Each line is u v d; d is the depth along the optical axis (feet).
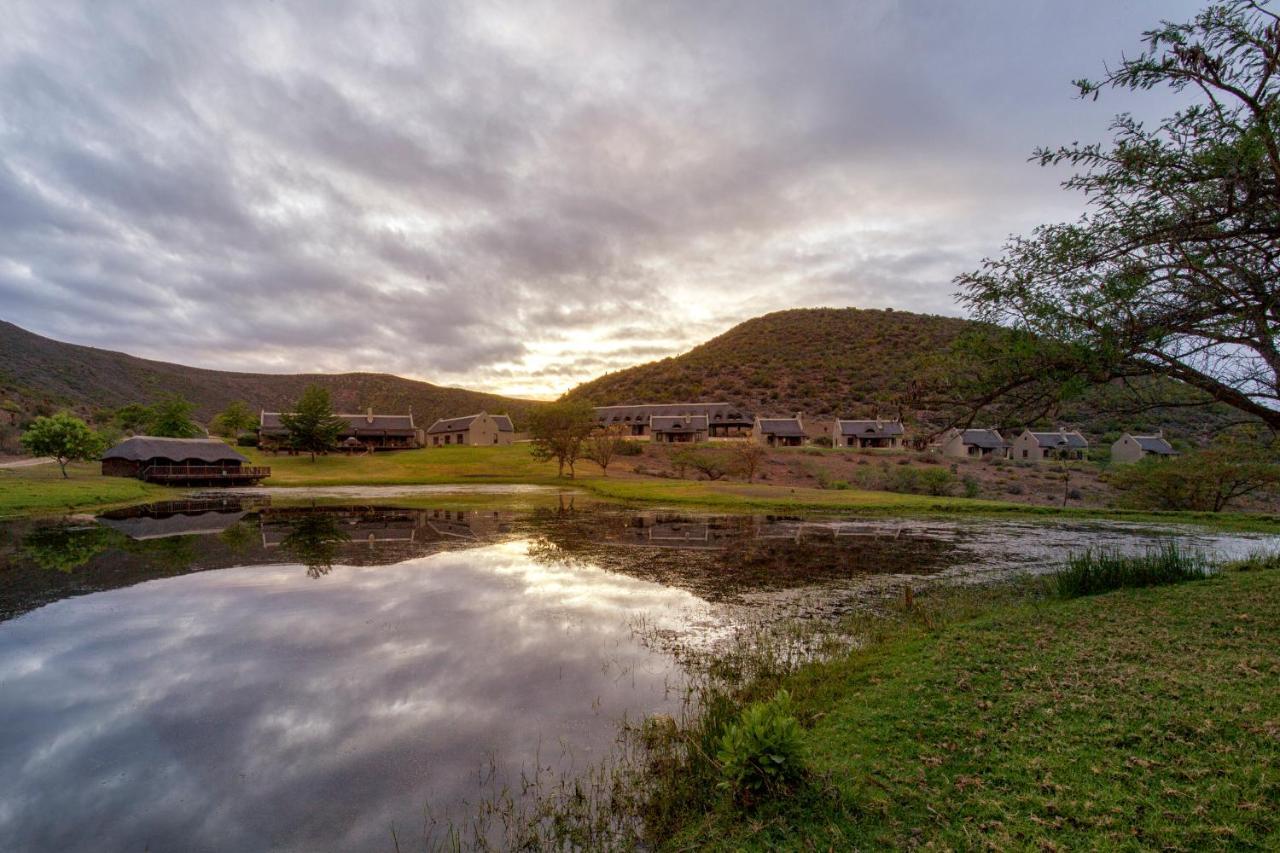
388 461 271.28
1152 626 34.19
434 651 40.14
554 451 226.58
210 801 23.89
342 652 40.06
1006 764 20.42
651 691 33.30
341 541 86.74
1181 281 23.49
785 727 20.52
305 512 126.82
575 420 221.66
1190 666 27.20
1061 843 16.10
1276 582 42.80
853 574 64.49
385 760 26.53
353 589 57.31
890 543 86.48
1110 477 169.78
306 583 59.82
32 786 25.11
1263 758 18.75
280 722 30.30
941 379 26.45
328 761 26.58
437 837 21.26
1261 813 16.21
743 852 17.75
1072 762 20.07
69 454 172.04
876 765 21.33
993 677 28.27
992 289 24.73
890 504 133.49
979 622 38.88
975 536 94.02
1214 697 23.47
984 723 23.66
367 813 22.79
